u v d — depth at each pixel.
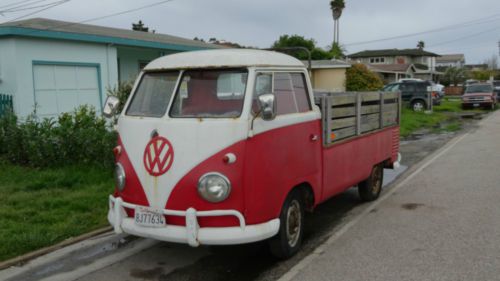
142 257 5.54
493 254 5.38
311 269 5.11
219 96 4.87
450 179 9.56
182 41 19.17
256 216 4.68
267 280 4.88
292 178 5.25
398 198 8.20
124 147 5.05
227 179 4.50
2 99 11.48
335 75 33.03
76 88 13.61
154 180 4.70
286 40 43.44
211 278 4.96
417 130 19.77
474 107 32.28
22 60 12.07
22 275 5.03
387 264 5.18
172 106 4.95
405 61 71.00
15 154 9.40
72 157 9.16
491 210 7.17
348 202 8.06
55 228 6.19
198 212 4.51
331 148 6.23
